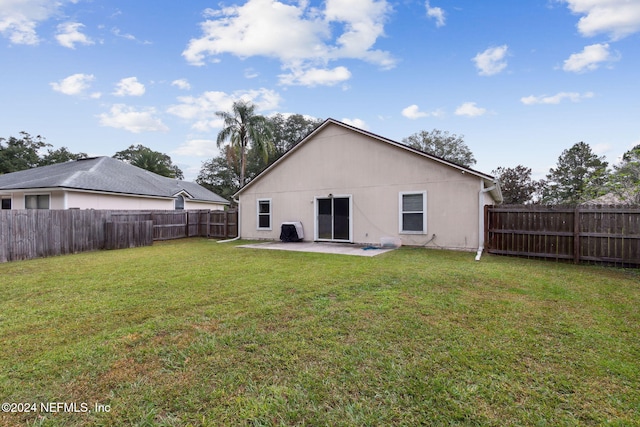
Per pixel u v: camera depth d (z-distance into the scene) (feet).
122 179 61.72
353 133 37.83
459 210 31.32
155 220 47.65
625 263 22.62
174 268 22.48
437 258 26.25
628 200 32.53
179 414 6.50
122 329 10.95
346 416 6.40
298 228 40.96
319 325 11.11
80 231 34.12
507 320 11.59
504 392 7.17
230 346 9.53
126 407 6.72
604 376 7.86
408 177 34.24
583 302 13.85
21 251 28.48
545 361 8.58
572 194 76.54
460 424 6.15
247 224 46.96
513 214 27.48
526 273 19.94
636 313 12.43
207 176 129.08
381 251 31.07
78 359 8.77
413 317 11.85
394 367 8.23
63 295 15.39
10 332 10.71
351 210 38.01
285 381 7.65
